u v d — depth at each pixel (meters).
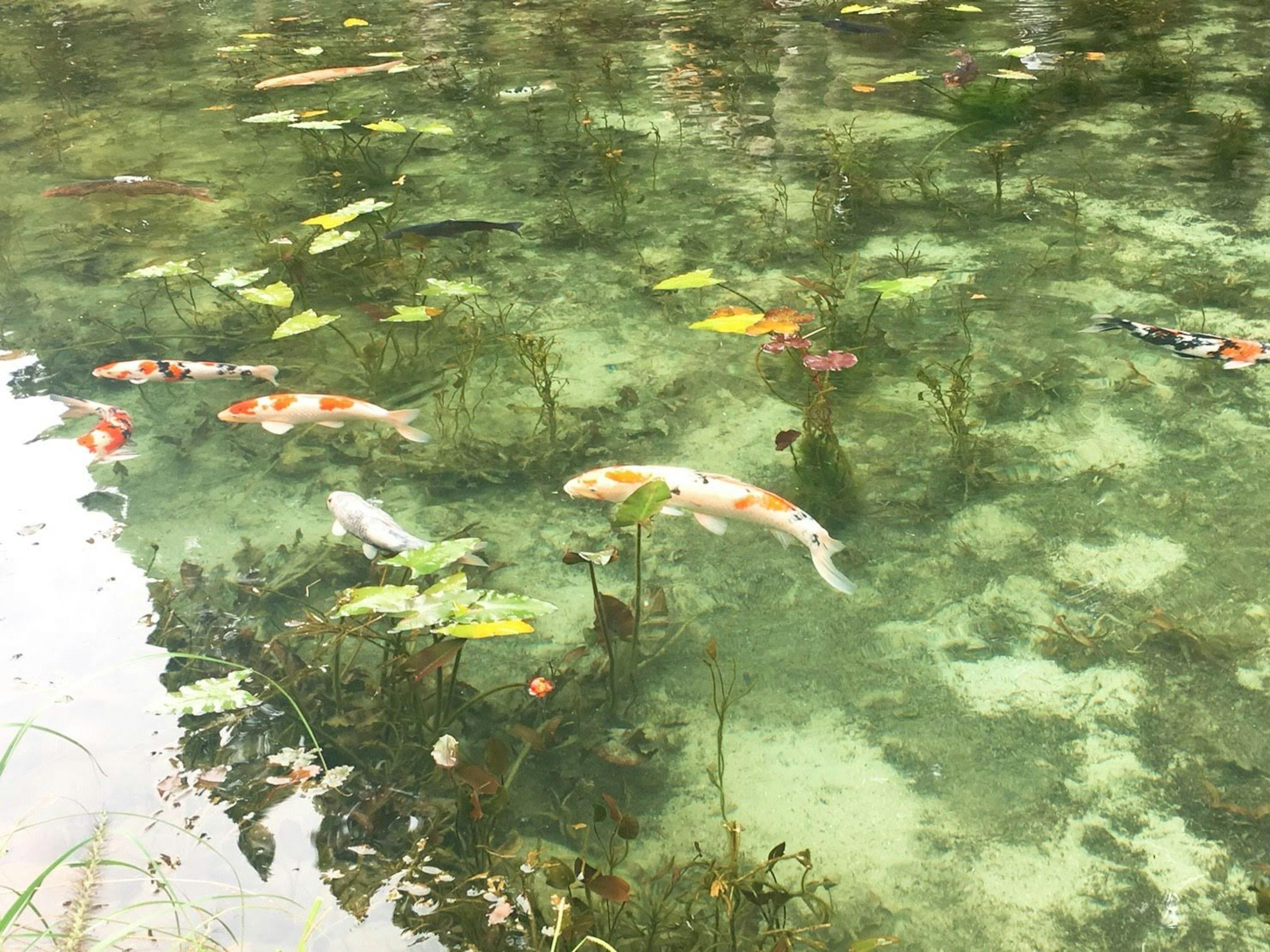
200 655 2.97
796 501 3.69
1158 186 5.91
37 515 3.73
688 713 2.98
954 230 5.57
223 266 5.61
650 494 2.85
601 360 4.64
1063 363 4.36
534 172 6.66
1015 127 6.86
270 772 2.70
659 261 5.44
